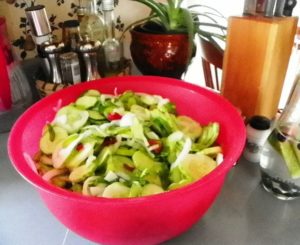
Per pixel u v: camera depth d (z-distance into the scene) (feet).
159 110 1.75
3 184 1.75
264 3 1.79
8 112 2.19
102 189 1.33
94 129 1.61
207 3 3.68
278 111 2.12
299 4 2.69
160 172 1.44
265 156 1.56
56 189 1.11
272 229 1.46
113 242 1.28
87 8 2.41
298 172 1.43
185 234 1.44
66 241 1.42
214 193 1.26
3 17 2.29
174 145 1.55
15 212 1.58
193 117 1.88
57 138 1.61
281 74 1.93
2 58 2.02
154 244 1.36
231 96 2.08
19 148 1.38
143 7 2.95
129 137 1.58
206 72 3.07
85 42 2.24
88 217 1.14
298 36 2.15
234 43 1.90
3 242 1.43
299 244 1.39
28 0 2.44
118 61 2.50
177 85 1.90
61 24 2.59
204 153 1.52
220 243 1.40
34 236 1.45
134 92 1.97
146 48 2.31
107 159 1.48
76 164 1.48
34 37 2.18
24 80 2.35
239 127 1.47
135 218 1.12
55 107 1.78
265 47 1.78
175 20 2.31
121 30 2.98
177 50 2.29
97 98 1.82
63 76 2.21
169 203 1.10
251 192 1.65
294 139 1.45
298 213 1.53
